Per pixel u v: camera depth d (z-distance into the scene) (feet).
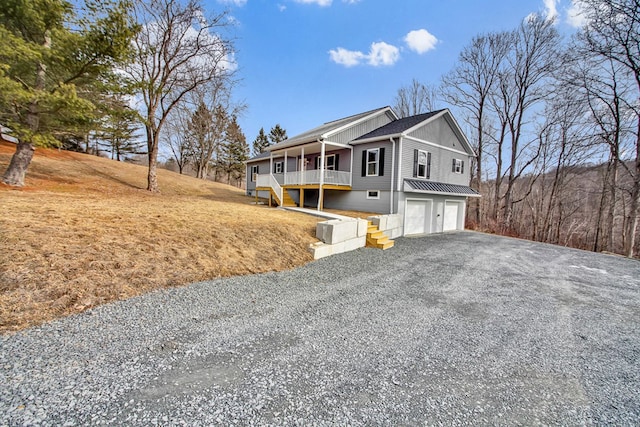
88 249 15.10
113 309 11.69
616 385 8.91
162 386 7.55
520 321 13.67
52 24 25.35
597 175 68.23
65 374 7.68
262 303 14.01
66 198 27.32
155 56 45.06
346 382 8.26
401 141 42.29
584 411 7.61
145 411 6.62
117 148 99.66
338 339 10.89
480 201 85.81
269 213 34.94
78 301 11.64
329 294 16.01
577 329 13.07
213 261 18.10
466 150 57.16
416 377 8.73
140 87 34.58
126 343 9.52
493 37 71.15
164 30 43.86
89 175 49.29
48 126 30.01
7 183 29.19
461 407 7.50
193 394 7.33
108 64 28.81
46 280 12.09
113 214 21.89
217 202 43.37
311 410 7.02
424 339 11.30
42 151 55.42
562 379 9.10
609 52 45.03
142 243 17.44
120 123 38.93
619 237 68.28
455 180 54.54
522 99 69.41
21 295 11.02
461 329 12.42
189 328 10.94
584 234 71.05
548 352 10.80
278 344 10.26
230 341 10.23
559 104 58.65
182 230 20.76
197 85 48.14
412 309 14.44
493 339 11.63
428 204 48.32
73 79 28.37
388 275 20.66
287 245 23.77
